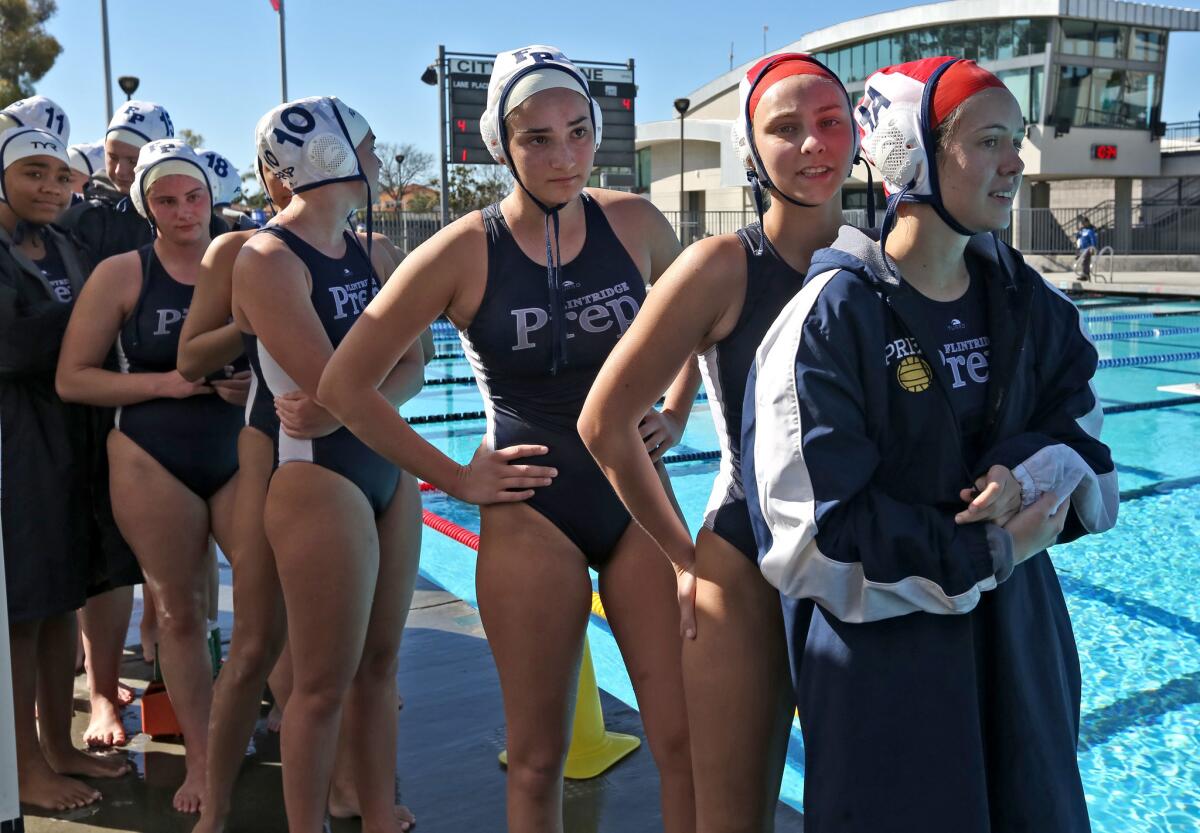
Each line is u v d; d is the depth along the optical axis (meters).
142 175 3.15
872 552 1.62
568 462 2.27
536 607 2.23
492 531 2.29
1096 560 5.54
